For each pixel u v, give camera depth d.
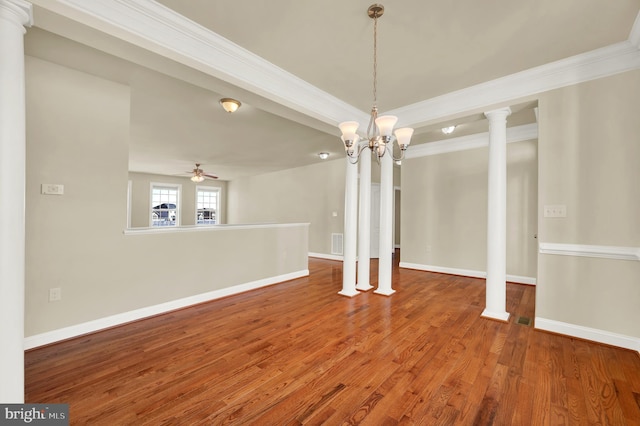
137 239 3.06
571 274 2.61
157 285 3.21
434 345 2.47
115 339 2.58
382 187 4.10
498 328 2.83
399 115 3.67
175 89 3.10
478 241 5.00
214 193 10.57
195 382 1.93
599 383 1.91
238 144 5.53
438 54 2.45
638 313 2.33
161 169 8.31
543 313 2.75
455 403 1.72
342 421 1.57
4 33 1.41
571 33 2.16
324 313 3.26
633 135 2.34
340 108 3.48
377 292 4.05
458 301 3.70
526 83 2.78
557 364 2.15
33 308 2.41
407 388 1.87
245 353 2.33
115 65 2.56
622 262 2.40
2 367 1.40
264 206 9.09
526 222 4.53
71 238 2.61
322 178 7.43
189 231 3.54
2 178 1.40
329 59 2.54
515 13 1.94
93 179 2.74
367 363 2.17
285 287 4.46
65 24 1.76
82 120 2.67
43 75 2.46
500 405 1.70
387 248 4.02
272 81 2.70
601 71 2.45
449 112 3.25
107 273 2.83
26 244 2.38
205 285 3.71
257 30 2.15
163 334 2.69
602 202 2.47
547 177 2.72
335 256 7.10
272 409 1.67
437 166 5.47
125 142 2.95
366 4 1.86
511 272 4.67
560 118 2.64
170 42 2.02
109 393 1.80
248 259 4.28
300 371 2.06
